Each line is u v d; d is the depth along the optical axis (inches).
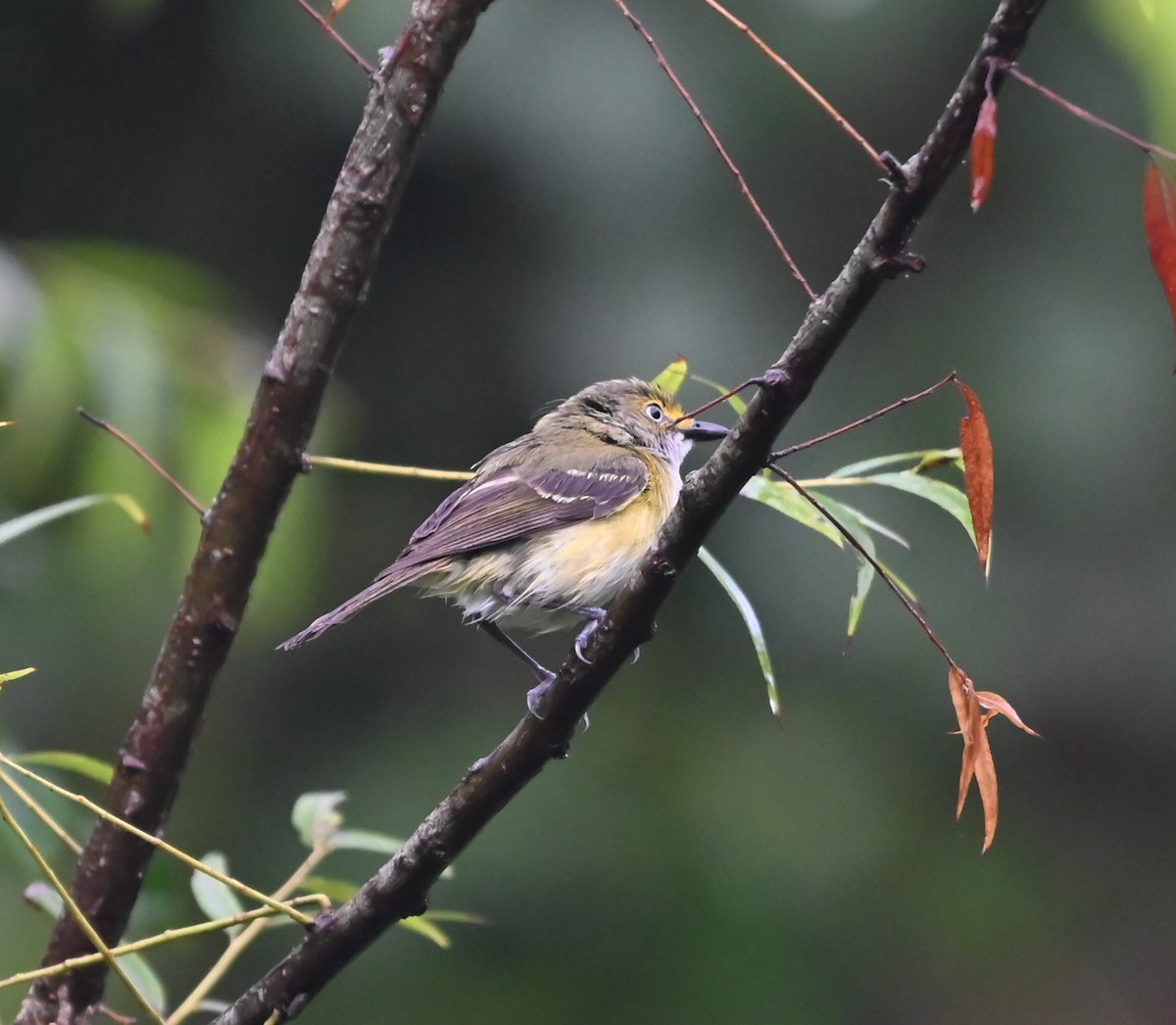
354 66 462.9
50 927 417.7
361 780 496.1
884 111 478.6
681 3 470.3
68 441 336.5
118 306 306.7
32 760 231.8
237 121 489.1
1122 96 469.7
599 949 464.4
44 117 500.7
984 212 484.4
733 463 183.8
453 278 494.6
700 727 493.0
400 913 202.4
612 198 463.5
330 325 215.6
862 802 482.9
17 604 457.7
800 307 471.5
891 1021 467.2
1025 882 499.8
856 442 473.1
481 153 461.4
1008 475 475.5
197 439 314.3
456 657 521.7
